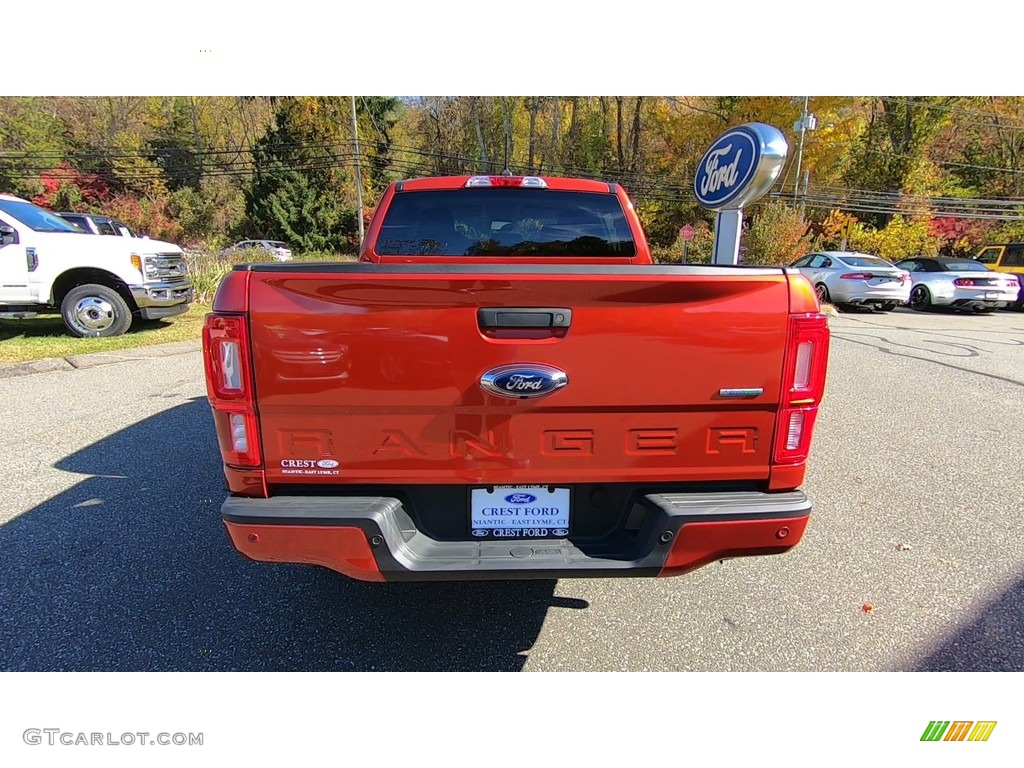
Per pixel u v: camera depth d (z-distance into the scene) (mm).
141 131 46594
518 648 2373
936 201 33719
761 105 31891
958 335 10805
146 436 4793
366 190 42312
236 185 45719
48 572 2838
